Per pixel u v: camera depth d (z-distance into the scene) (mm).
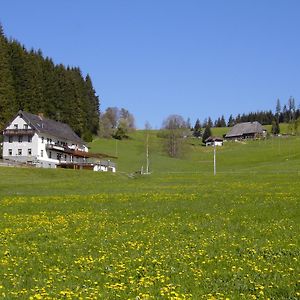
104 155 140750
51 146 117438
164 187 56969
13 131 114750
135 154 155500
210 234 23922
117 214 33188
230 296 13219
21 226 28062
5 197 45719
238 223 27703
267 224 27047
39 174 80875
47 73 159875
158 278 15141
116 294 13516
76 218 31375
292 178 67562
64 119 158625
